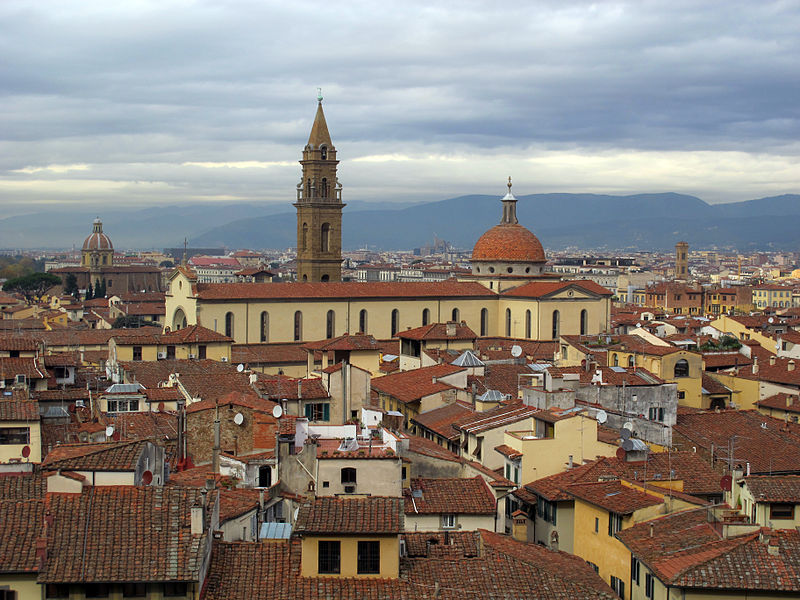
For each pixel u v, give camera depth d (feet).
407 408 428.56
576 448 328.90
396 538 211.82
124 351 588.09
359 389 399.03
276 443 286.46
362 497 230.27
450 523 270.26
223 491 257.34
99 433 343.87
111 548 201.98
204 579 204.64
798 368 535.19
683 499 269.44
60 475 228.02
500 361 554.05
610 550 259.39
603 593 214.48
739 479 269.44
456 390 426.10
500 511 279.90
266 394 387.14
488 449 345.31
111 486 218.38
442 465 303.68
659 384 411.95
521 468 325.83
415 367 576.61
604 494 273.54
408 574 213.87
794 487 261.85
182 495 216.33
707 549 230.68
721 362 583.17
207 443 322.75
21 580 196.34
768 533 229.04
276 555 215.92
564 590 214.28
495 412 380.58
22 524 205.98
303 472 284.00
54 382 444.14
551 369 431.84
